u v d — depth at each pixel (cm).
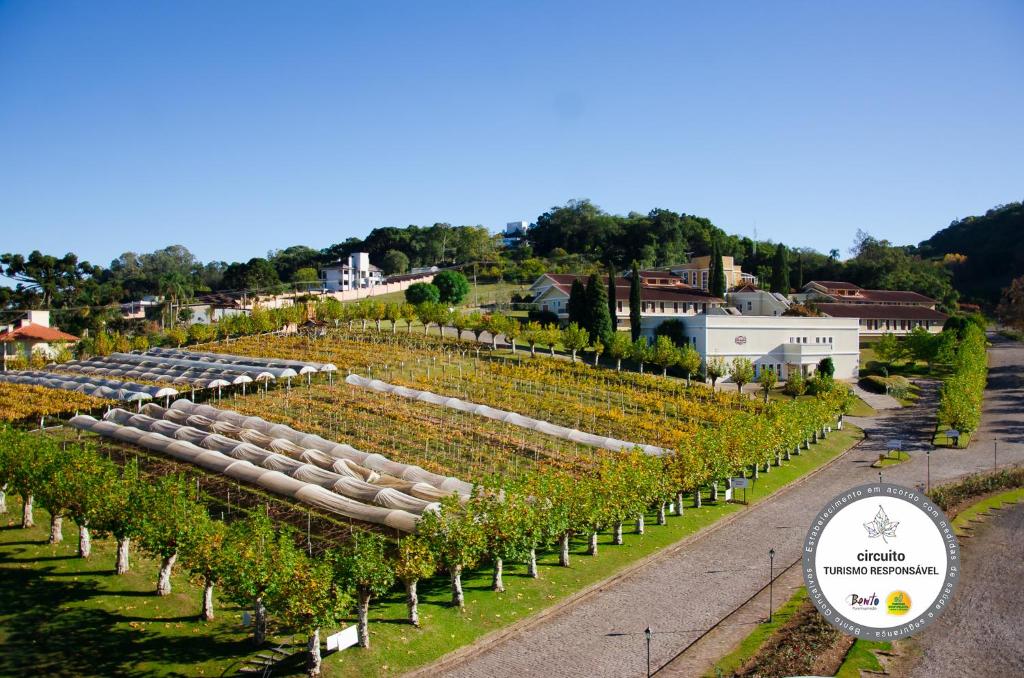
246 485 4931
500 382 8512
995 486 5859
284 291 19588
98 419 6606
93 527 3666
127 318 14688
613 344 9781
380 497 4428
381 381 7988
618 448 6259
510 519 3806
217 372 7919
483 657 3198
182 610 3422
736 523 5253
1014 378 11025
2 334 11169
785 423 6562
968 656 3138
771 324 10619
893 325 14275
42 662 2925
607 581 4116
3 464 4147
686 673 3048
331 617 2970
